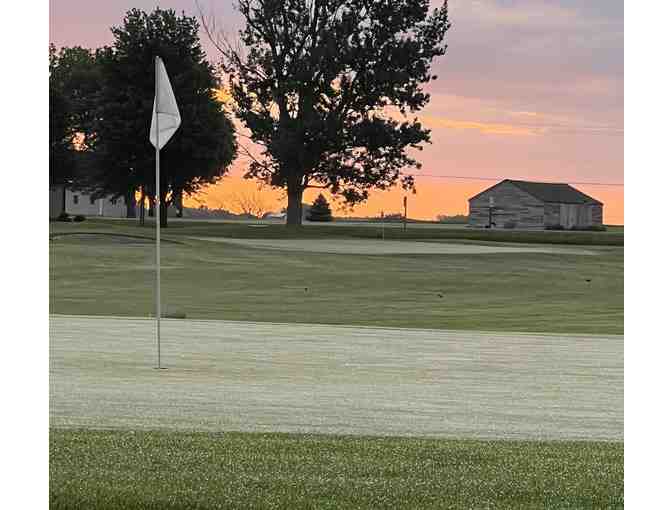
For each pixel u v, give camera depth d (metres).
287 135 75.69
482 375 15.13
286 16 77.94
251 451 8.62
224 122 87.62
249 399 12.31
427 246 63.28
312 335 21.53
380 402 12.24
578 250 62.47
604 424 10.82
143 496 7.18
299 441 9.12
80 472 7.81
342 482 7.60
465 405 12.09
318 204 122.94
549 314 30.55
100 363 16.06
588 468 8.14
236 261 49.12
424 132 78.31
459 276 46.16
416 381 14.35
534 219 112.75
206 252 52.22
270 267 47.28
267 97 79.06
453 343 20.09
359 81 78.88
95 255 48.69
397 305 33.75
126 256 48.97
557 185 118.44
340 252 56.06
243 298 35.25
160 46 83.81
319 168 78.25
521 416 11.30
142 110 82.50
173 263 47.34
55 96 99.88
